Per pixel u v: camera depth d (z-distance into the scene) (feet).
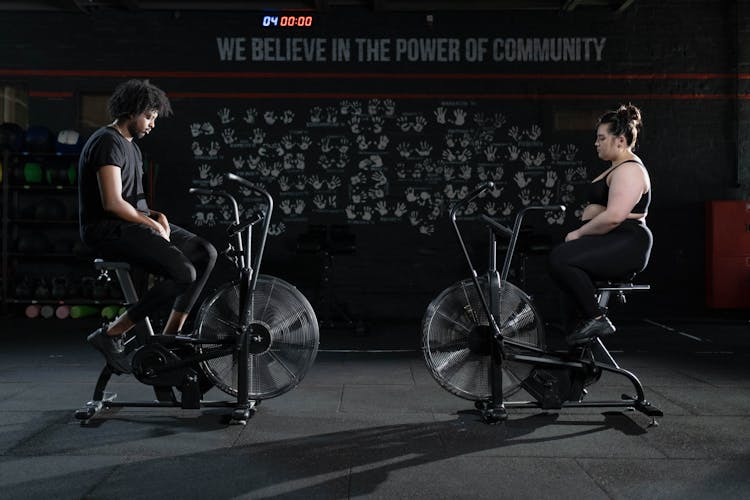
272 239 24.64
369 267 24.68
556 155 24.76
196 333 9.75
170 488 6.81
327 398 11.17
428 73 24.81
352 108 24.79
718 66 24.80
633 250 9.35
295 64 24.76
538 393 9.59
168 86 24.67
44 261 24.25
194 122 24.68
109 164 9.03
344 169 24.77
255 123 24.72
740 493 6.71
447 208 24.72
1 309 23.31
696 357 15.58
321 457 7.88
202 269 9.84
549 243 21.76
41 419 9.58
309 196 24.75
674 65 24.82
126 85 9.52
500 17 24.76
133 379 12.69
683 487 6.89
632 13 24.76
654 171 24.94
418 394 11.51
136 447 8.23
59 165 22.95
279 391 9.95
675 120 24.84
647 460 7.80
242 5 24.12
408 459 7.82
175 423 9.38
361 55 24.79
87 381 12.42
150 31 24.66
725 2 24.71
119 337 9.57
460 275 24.70
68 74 24.57
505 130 24.81
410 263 24.68
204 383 9.93
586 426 9.34
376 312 24.66
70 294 22.63
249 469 7.43
